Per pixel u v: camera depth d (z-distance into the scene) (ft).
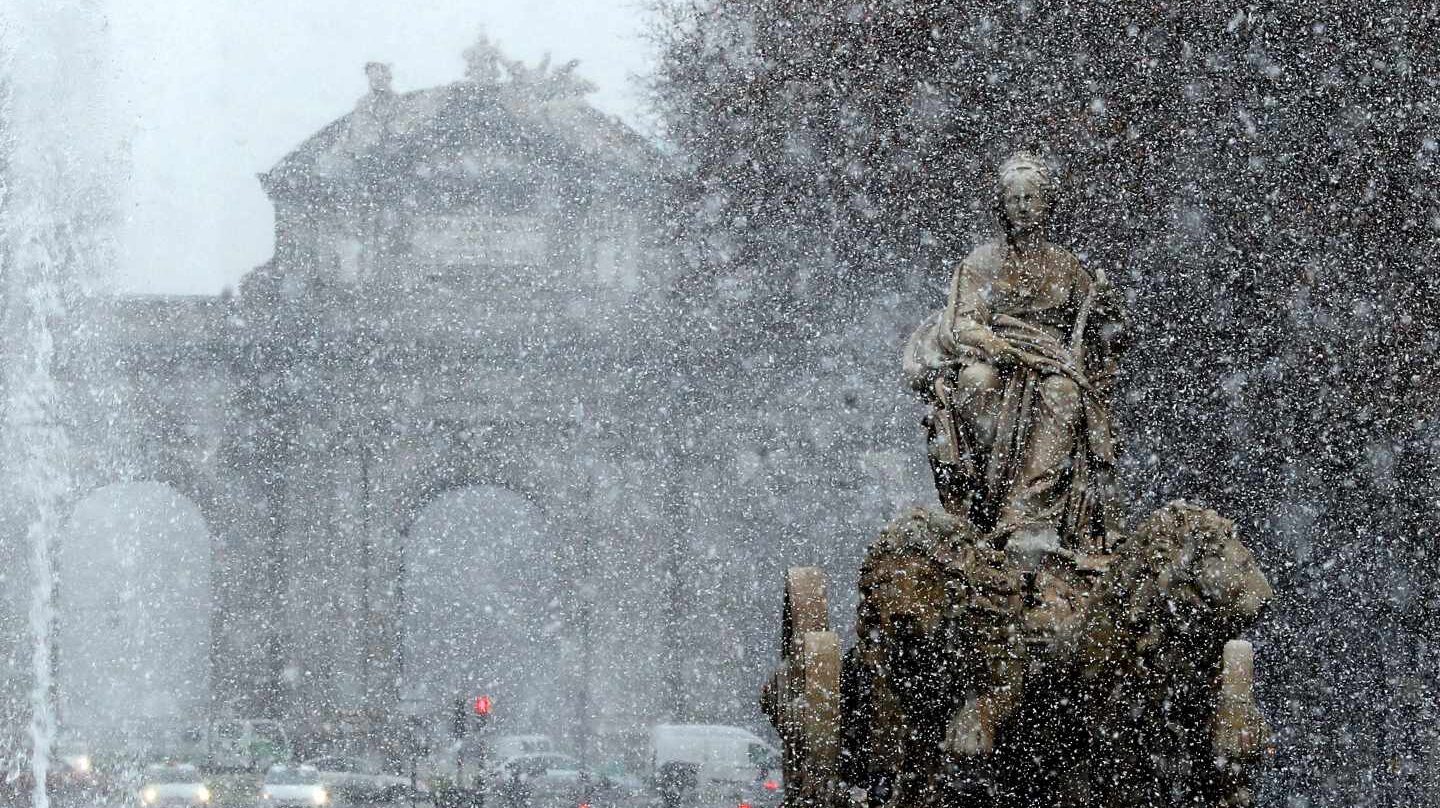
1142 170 94.84
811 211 126.31
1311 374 90.27
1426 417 88.74
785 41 124.26
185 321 239.50
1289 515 90.48
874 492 198.59
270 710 237.66
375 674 239.50
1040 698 41.11
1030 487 42.29
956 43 107.34
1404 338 88.94
